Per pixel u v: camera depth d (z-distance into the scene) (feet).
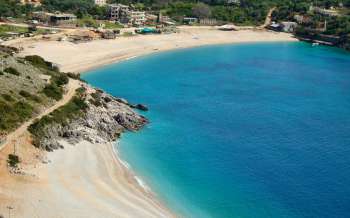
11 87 448.65
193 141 468.34
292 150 459.73
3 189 313.53
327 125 540.11
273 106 607.37
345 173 414.62
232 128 513.45
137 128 488.44
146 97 615.57
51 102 457.68
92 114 470.80
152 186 368.07
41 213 296.92
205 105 594.65
